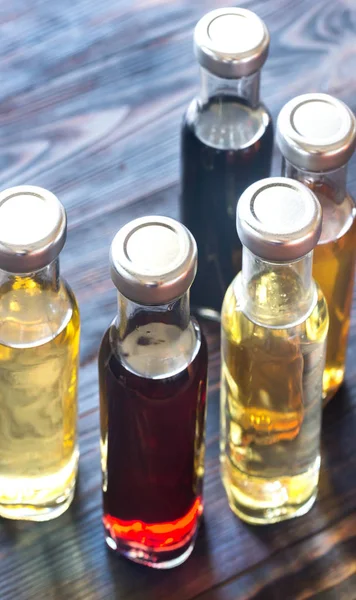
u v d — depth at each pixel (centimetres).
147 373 83
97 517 93
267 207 81
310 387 87
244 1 117
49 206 82
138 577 91
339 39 114
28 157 108
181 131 97
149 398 83
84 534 93
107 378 84
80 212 105
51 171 107
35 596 90
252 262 83
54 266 83
